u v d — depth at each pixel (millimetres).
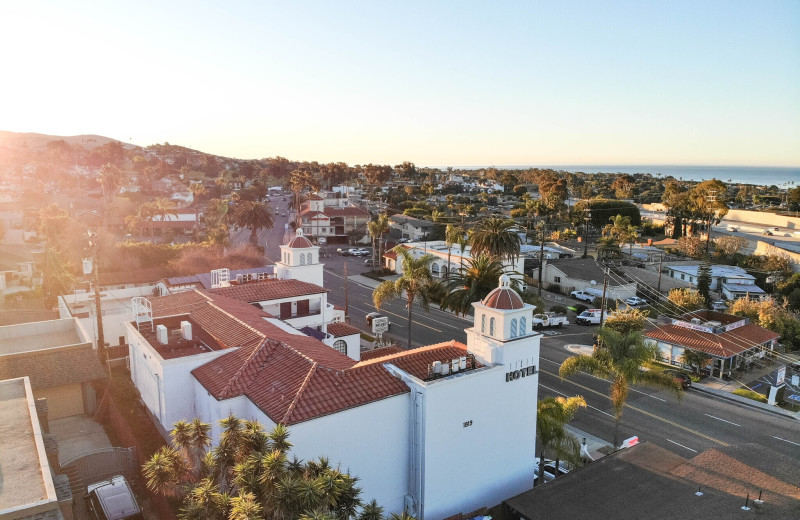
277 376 25156
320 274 46469
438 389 24328
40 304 65062
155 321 34000
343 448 23078
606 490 25000
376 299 47281
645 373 31453
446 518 24969
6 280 73062
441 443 24828
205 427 19078
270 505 15453
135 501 23391
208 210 123625
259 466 16344
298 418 21672
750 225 135125
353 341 42281
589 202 129000
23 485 15477
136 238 110562
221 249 85000
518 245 61219
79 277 68188
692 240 99188
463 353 28234
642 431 36188
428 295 53188
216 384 25281
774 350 52312
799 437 35594
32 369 31781
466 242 76562
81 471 25703
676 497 24266
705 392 43531
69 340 38375
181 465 18438
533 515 23203
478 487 26531
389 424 24406
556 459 30000
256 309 36656
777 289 73062
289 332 32594
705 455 28453
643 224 130375
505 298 27141
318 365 24891
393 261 88000
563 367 31500
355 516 17703
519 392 27625
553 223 133750
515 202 183375
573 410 29922
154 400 28641
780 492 24562
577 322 62125
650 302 69250
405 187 190000
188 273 69188
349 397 23406
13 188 157375
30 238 103688
